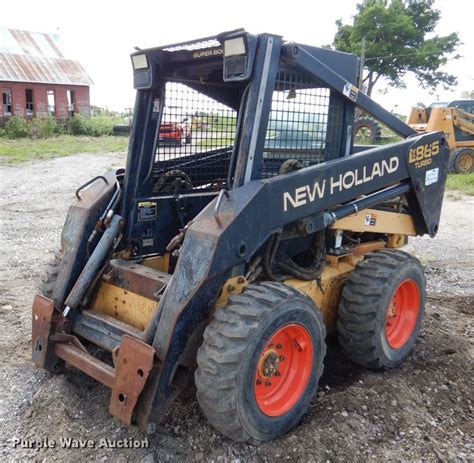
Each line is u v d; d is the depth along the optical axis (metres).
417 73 30.64
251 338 2.70
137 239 3.73
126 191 3.68
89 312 3.43
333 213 3.54
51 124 27.55
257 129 3.06
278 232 3.16
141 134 3.68
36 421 3.17
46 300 3.43
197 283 2.73
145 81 3.54
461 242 7.99
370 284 3.65
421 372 3.81
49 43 33.00
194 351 2.87
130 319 3.34
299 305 2.96
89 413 3.21
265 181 3.00
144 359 2.68
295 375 3.11
